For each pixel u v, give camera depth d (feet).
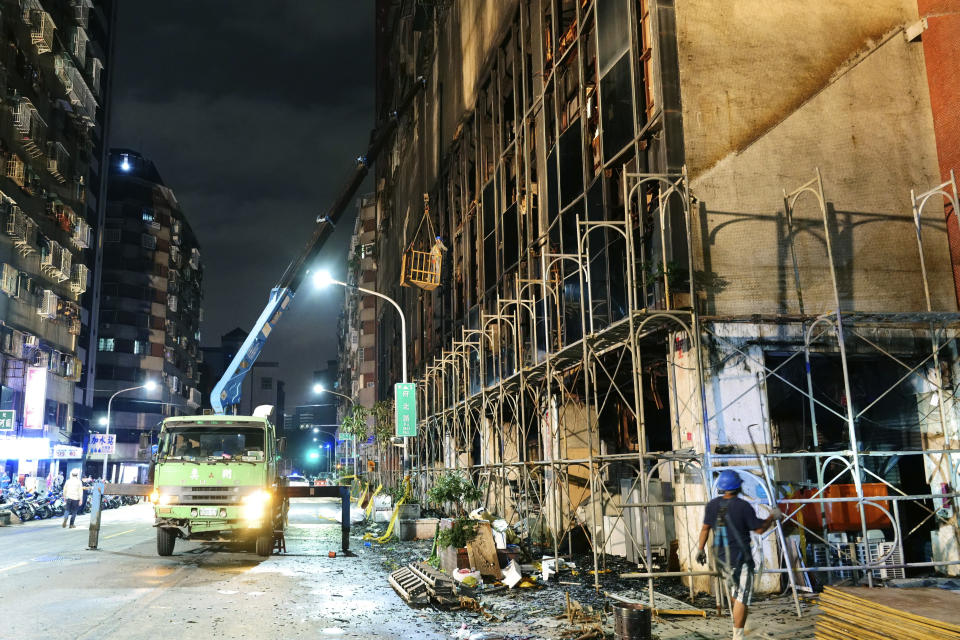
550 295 56.29
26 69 120.47
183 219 297.53
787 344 35.60
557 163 54.24
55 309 129.49
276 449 53.01
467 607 30.30
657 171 38.34
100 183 222.28
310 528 75.92
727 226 36.60
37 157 126.00
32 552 51.62
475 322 78.38
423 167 110.01
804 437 38.63
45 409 128.36
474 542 36.76
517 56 67.21
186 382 304.91
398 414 76.89
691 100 37.65
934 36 39.42
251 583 36.76
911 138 39.34
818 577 33.58
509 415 71.05
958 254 37.83
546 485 53.78
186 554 50.42
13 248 115.24
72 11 146.10
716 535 22.76
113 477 239.91
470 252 82.12
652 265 37.58
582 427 53.57
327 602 31.37
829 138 38.55
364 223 260.83
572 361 45.47
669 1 38.68
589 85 50.72
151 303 265.54
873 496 32.99
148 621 26.94
